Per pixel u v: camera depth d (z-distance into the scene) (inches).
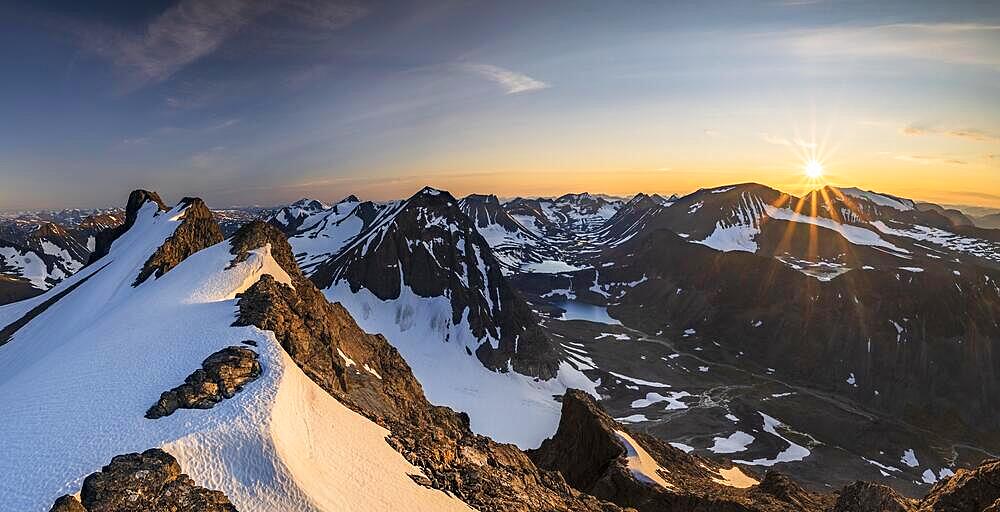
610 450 2301.9
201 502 920.9
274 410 1152.8
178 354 1416.1
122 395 1213.7
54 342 2591.0
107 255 4623.5
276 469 1007.0
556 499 1509.6
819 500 2151.8
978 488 1551.4
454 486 1304.1
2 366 2694.4
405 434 1470.2
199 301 1935.3
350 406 1485.0
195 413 1131.3
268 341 1473.9
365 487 1117.7
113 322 1798.7
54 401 1218.0
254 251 2465.6
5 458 998.4
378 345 2701.8
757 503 1861.5
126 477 915.4
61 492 886.4
